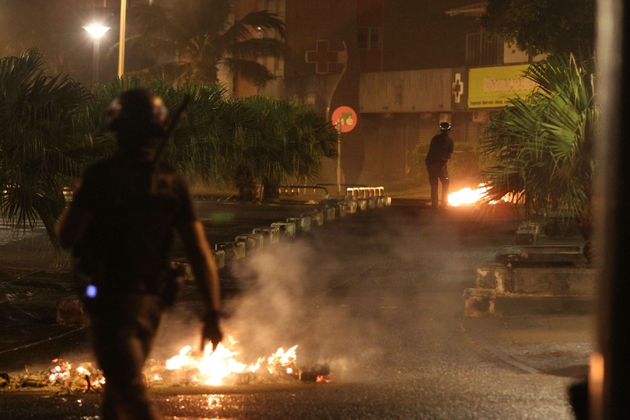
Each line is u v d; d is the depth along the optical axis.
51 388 11.18
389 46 75.25
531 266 18.81
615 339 5.63
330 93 70.50
